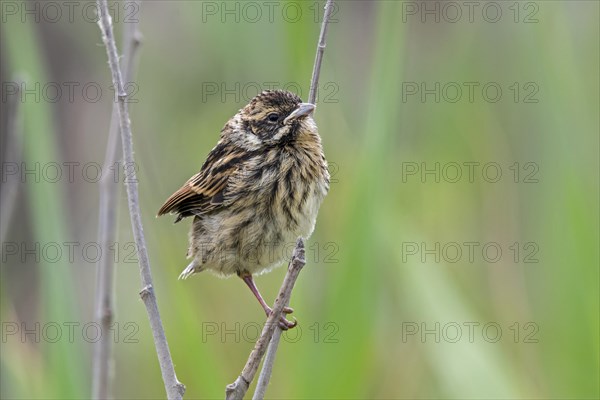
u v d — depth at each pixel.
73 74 16.72
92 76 16.66
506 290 14.02
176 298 11.45
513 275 14.11
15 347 13.26
